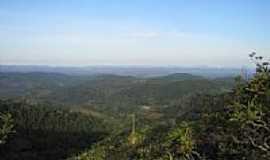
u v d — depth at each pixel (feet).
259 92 47.34
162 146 128.16
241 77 50.75
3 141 101.71
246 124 48.78
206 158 63.87
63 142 368.07
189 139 75.87
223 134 56.13
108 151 264.52
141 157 154.30
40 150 333.21
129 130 312.50
